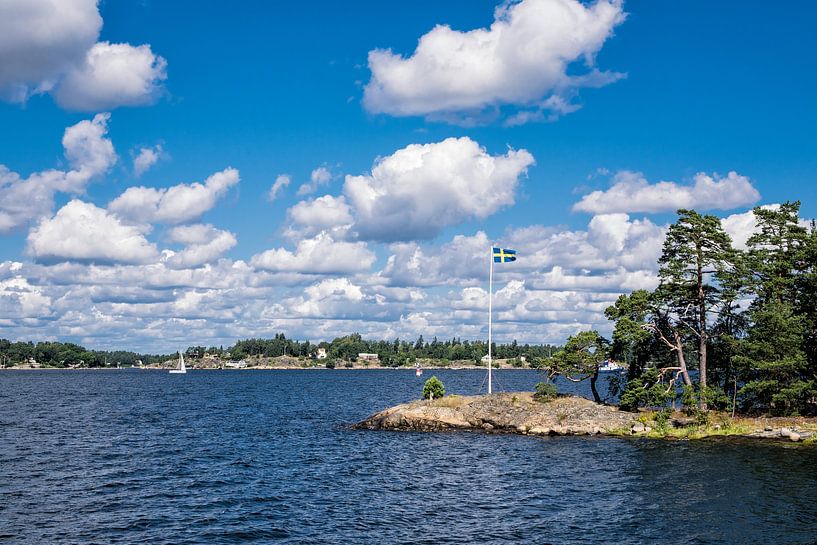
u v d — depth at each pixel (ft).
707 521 118.62
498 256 274.77
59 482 152.76
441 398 262.88
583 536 111.45
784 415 226.17
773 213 235.20
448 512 127.34
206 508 130.31
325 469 169.89
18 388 614.34
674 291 234.79
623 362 254.06
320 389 608.60
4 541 108.06
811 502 129.70
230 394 519.60
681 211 233.35
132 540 109.70
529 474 161.17
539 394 250.98
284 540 110.32
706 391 222.89
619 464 171.12
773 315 214.07
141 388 626.23
